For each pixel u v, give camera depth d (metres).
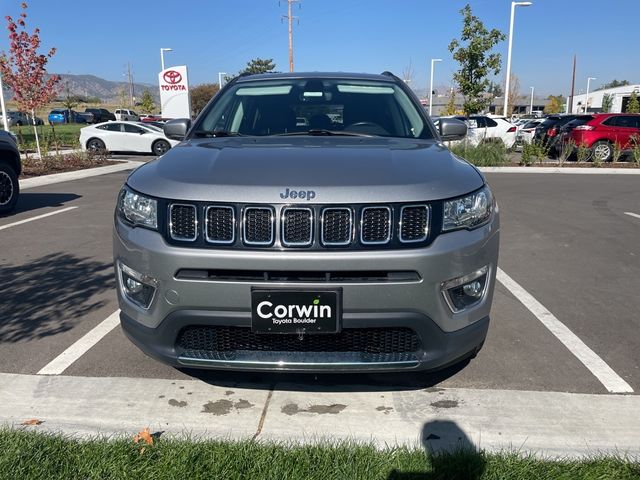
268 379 3.22
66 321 4.04
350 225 2.45
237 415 2.85
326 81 4.30
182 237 2.54
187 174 2.68
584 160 16.64
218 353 2.65
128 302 2.78
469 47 20.34
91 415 2.83
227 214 2.49
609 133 16.44
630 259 5.82
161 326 2.63
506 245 6.42
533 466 2.38
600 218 8.09
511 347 3.64
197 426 2.74
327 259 2.43
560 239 6.72
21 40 16.03
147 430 2.60
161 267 2.54
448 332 2.62
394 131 3.78
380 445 2.58
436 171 2.74
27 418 2.79
